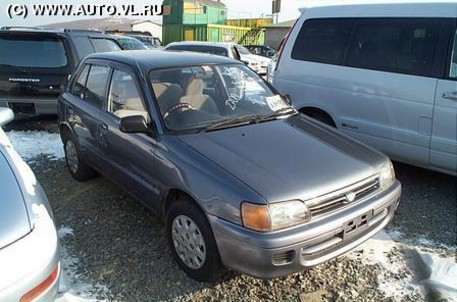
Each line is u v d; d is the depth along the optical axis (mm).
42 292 1995
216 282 3049
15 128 7090
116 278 3082
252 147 3115
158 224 3861
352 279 3119
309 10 5621
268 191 2607
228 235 2641
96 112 4184
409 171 5324
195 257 2986
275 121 3688
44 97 6820
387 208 3141
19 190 2324
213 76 3924
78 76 4828
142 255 3369
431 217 4094
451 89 4266
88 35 7574
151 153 3303
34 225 2121
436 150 4461
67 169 5262
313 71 5406
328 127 3828
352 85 5031
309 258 2686
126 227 3807
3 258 1904
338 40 5238
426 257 3320
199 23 32219
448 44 4363
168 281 3061
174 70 3777
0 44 6777
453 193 4668
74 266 3205
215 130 3371
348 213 2789
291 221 2596
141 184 3510
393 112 4719
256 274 2604
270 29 34500
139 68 3740
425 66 4492
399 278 3133
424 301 2887
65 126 4879
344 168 2979
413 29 4641
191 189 2877
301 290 2998
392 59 4758
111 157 3941
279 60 5848
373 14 4988
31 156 5727
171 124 3344
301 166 2908
